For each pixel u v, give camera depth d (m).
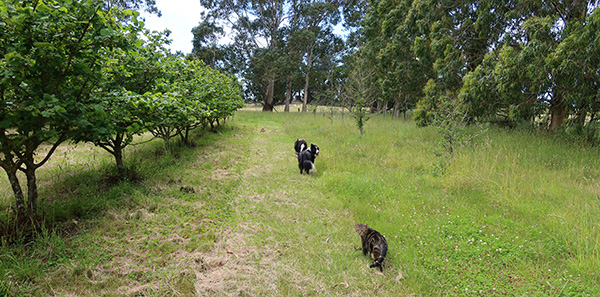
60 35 3.09
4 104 2.93
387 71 18.12
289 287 3.18
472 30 12.45
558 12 9.94
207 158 8.91
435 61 13.51
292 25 38.25
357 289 3.19
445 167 6.97
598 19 7.11
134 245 3.90
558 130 10.99
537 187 5.70
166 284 3.16
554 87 9.48
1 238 3.60
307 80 38.75
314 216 5.05
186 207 5.21
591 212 4.63
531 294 3.01
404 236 4.24
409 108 25.89
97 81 3.87
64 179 6.07
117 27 3.85
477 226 4.35
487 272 3.41
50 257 3.43
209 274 3.39
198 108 7.00
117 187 5.64
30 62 2.98
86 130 3.87
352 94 18.38
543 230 4.24
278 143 12.38
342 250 4.00
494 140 9.70
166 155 8.41
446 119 7.38
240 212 5.14
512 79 9.14
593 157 7.49
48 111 2.88
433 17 12.71
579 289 3.01
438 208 5.12
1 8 2.65
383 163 8.33
